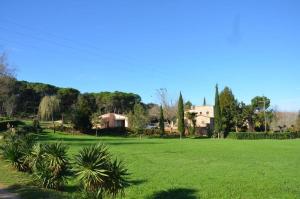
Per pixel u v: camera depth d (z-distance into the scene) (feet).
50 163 57.67
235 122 342.85
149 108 499.10
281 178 83.35
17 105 399.44
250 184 74.90
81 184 47.03
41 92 433.89
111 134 316.81
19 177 66.18
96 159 45.70
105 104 504.02
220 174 88.07
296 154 148.36
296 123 376.68
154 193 64.49
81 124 305.73
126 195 61.67
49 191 55.57
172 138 305.94
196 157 130.52
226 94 348.38
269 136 313.12
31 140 77.82
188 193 65.21
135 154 136.26
